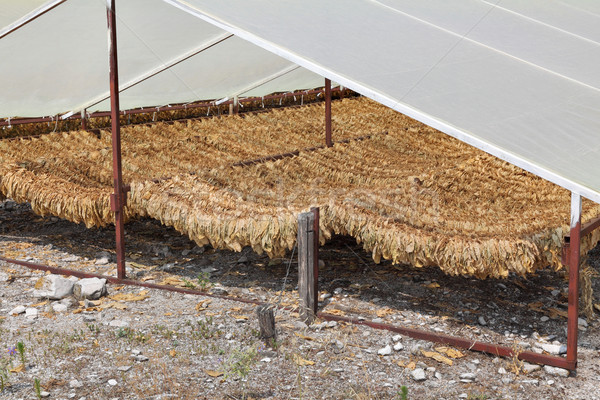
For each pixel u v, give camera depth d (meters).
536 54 5.39
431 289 6.21
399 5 5.84
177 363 4.65
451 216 5.79
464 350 5.01
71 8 6.66
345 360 4.78
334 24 5.48
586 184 4.38
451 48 5.30
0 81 8.23
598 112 4.90
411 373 4.61
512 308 5.85
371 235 5.37
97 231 8.06
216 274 6.61
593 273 6.69
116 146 6.16
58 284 5.90
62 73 8.36
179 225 6.04
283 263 6.89
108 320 5.40
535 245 4.82
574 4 6.10
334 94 14.12
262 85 11.09
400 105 4.59
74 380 4.34
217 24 5.21
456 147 9.51
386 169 8.12
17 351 4.75
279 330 5.25
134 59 8.27
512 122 4.68
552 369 4.69
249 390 4.31
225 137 9.72
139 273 6.59
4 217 8.66
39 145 8.88
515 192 6.82
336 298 5.97
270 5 5.70
